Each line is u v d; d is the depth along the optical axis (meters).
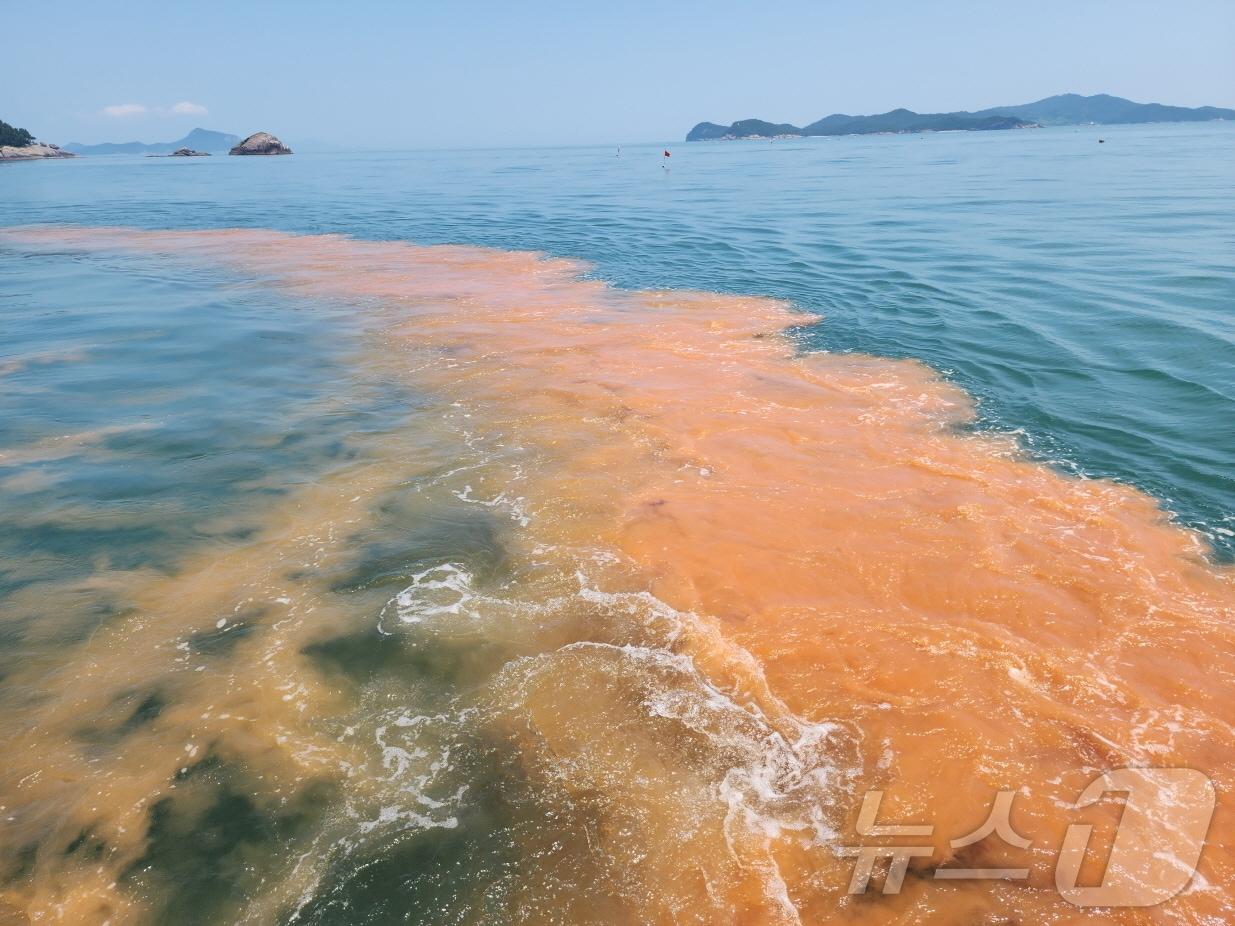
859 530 7.98
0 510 8.56
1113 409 10.84
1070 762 5.20
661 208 36.94
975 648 6.27
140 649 6.39
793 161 81.25
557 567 7.46
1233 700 5.71
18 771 5.20
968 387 11.89
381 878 4.46
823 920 4.23
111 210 40.75
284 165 105.56
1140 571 7.24
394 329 15.72
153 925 4.24
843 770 5.18
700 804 4.93
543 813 4.87
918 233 25.64
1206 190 34.53
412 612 6.81
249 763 5.25
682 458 9.69
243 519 8.40
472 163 104.44
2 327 16.05
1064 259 19.95
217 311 17.42
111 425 10.94
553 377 12.66
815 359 13.39
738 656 6.24
